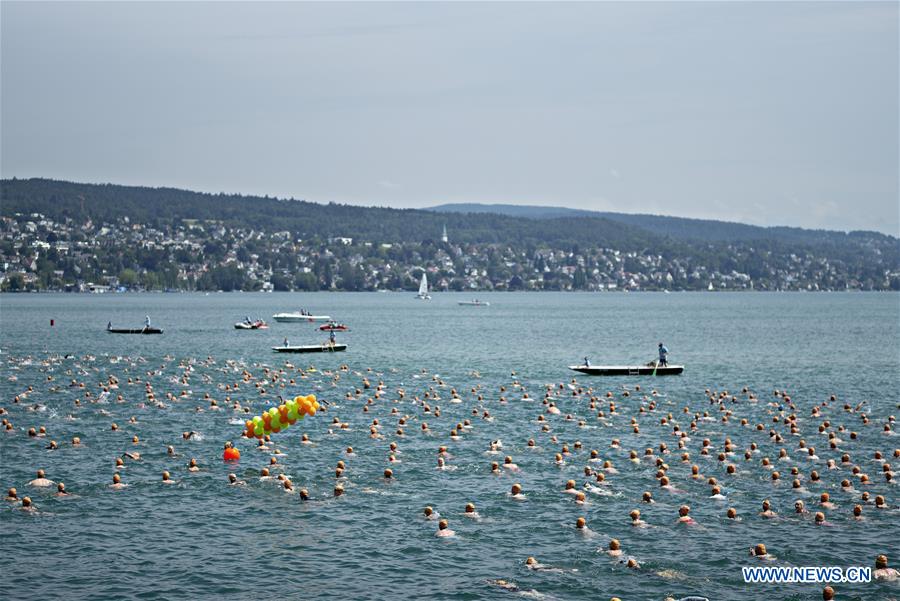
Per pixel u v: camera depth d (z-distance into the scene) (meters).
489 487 45.41
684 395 77.00
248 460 50.81
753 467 49.53
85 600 32.03
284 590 32.97
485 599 32.22
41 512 41.12
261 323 180.75
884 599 32.06
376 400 73.69
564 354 120.75
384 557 35.97
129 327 174.12
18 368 95.25
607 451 53.53
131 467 49.03
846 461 50.84
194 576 34.12
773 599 32.03
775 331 171.50
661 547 36.81
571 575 34.16
